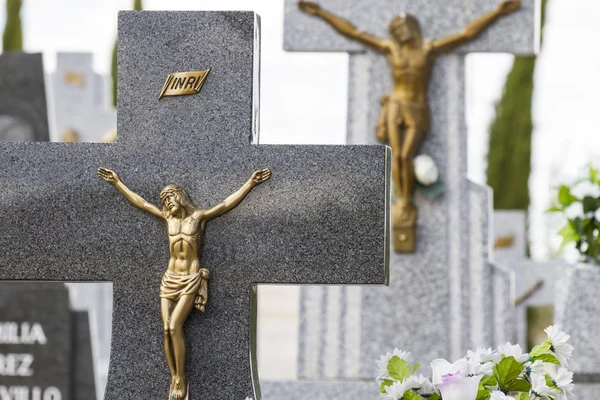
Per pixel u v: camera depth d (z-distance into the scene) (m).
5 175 6.19
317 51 10.04
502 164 19.45
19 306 11.37
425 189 9.88
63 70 13.97
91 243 6.11
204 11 6.06
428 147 9.96
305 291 9.98
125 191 6.06
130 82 6.11
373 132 10.00
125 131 6.11
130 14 6.11
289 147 6.00
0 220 6.17
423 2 9.96
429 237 9.95
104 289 13.74
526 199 19.38
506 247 14.16
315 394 9.70
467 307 9.91
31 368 11.36
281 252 5.97
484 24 9.86
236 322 5.97
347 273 5.94
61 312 11.36
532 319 17.83
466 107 9.95
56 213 6.14
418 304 9.92
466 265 9.92
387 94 9.98
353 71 10.05
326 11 9.98
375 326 9.91
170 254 5.98
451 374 4.83
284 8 10.01
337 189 5.96
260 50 6.23
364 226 5.94
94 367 11.43
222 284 5.98
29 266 6.15
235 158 6.02
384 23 10.00
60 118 13.95
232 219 6.00
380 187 5.94
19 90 12.58
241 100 6.04
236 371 5.96
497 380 5.08
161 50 6.09
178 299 5.93
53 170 6.16
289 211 5.97
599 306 9.09
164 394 6.01
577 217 9.11
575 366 9.07
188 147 6.07
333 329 9.95
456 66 9.96
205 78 6.05
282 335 20.14
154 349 6.02
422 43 9.91
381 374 5.29
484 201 9.92
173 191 5.96
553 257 19.25
